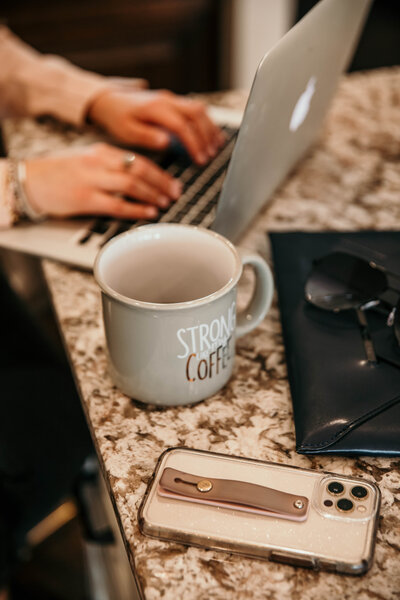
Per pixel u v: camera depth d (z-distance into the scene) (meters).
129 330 0.49
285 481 0.47
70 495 1.00
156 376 0.51
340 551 0.42
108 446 0.51
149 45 2.39
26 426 0.89
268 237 0.73
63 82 1.04
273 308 0.66
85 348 0.62
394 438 0.49
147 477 0.49
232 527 0.44
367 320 0.59
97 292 0.69
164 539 0.44
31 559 1.31
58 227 0.77
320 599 0.41
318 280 0.62
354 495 0.46
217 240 0.52
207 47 2.49
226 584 0.42
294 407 0.53
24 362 0.94
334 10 0.66
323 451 0.49
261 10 2.39
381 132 1.02
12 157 0.96
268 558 0.43
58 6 2.17
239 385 0.57
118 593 1.02
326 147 0.98
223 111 1.08
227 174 0.59
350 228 0.78
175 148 0.94
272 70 0.54
